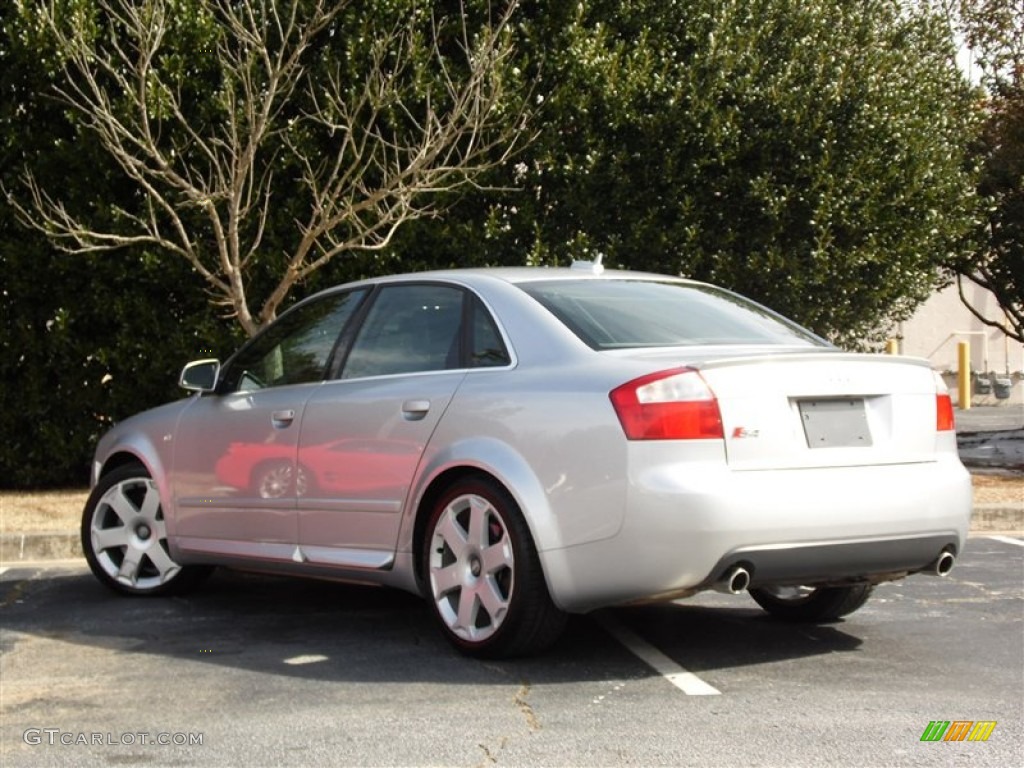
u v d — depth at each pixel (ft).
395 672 18.31
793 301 37.96
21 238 35.50
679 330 19.27
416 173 32.94
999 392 78.69
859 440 18.07
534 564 17.84
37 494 36.73
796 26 38.50
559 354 18.42
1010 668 18.52
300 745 15.05
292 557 21.39
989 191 48.75
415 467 19.35
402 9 35.91
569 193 37.11
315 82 36.32
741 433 17.12
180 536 23.49
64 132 35.50
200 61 34.86
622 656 19.16
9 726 15.98
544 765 14.21
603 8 37.93
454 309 20.15
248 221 35.99
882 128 37.76
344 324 21.77
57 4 33.04
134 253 35.63
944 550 18.76
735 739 15.07
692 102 36.73
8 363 36.17
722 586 16.98
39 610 23.36
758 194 36.88
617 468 16.99
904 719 15.88
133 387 36.73
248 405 22.38
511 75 36.35
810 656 19.24
